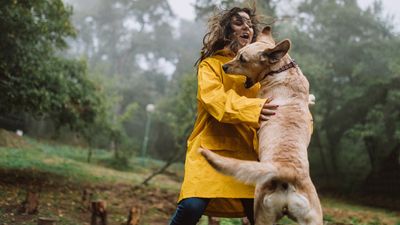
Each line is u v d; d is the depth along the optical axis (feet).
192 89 58.75
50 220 20.92
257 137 11.68
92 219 22.66
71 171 49.83
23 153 61.00
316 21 66.28
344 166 75.15
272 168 10.07
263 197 10.50
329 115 67.00
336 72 64.18
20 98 31.81
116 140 72.38
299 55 61.52
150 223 25.82
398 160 61.87
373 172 66.49
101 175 52.29
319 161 75.36
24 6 31.50
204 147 11.53
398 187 61.77
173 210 31.48
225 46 12.85
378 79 56.65
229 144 11.59
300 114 11.27
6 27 30.40
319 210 10.30
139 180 55.01
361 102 61.00
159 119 113.50
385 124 56.59
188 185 11.21
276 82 11.78
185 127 61.31
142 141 122.31
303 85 11.76
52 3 34.12
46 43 34.99
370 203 58.85
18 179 36.17
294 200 10.15
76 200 30.35
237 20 12.76
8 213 23.26
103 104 55.26
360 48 62.49
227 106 10.87
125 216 26.89
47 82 34.09
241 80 12.26
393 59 56.18
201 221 24.93
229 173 9.84
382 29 62.90
